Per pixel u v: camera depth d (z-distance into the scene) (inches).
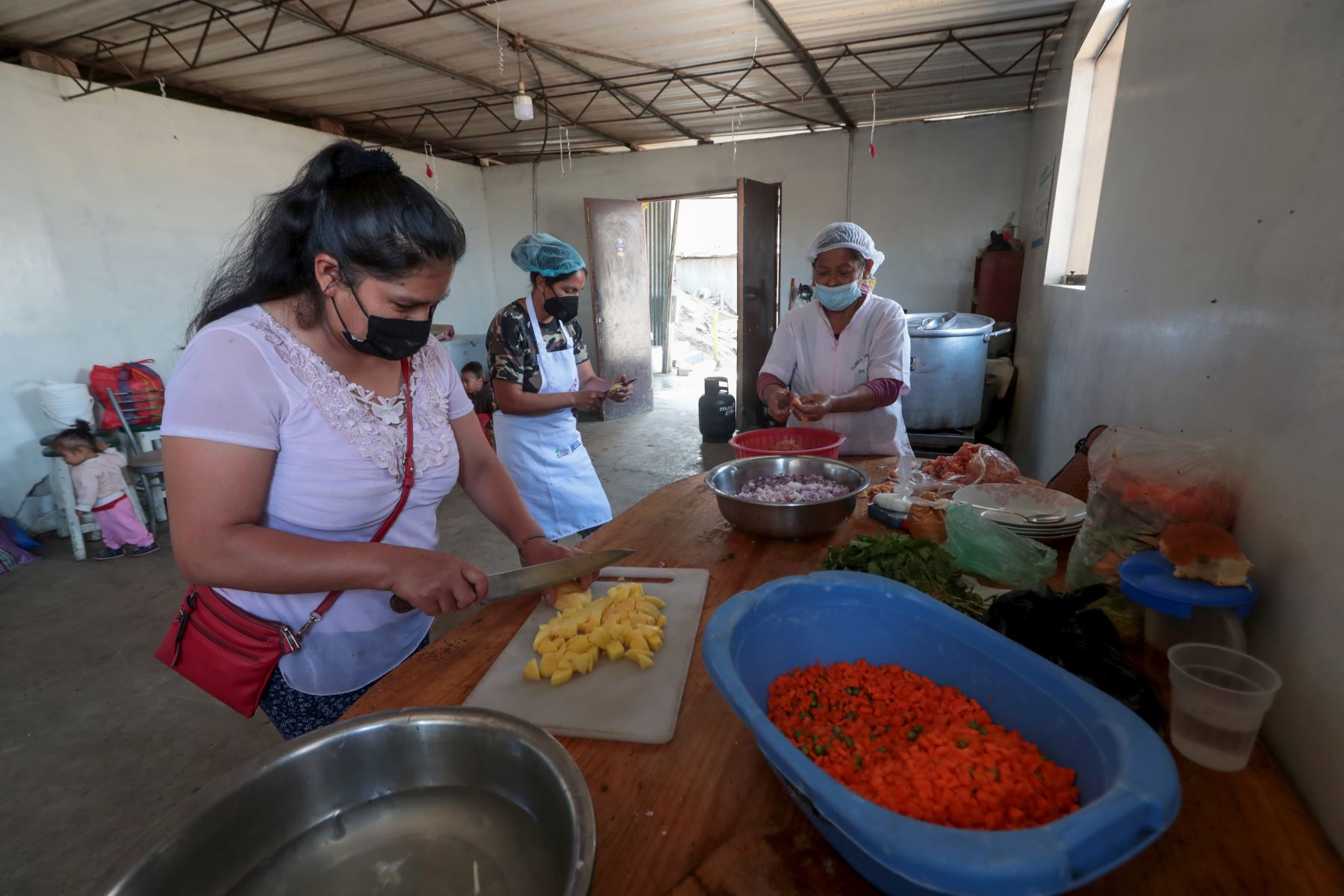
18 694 98.7
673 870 25.6
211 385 33.6
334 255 32.9
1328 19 30.0
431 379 46.3
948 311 253.1
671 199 288.0
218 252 199.0
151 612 123.0
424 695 37.0
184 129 189.3
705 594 47.6
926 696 31.9
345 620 42.8
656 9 151.3
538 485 94.5
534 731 29.0
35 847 71.6
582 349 102.5
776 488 62.9
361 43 167.9
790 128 261.6
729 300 494.3
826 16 156.3
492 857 27.9
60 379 166.7
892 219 253.9
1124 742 23.2
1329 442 27.4
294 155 223.9
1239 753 28.5
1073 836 19.1
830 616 36.0
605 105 228.2
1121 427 47.4
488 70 193.3
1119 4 104.0
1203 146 47.1
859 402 85.7
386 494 41.8
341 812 30.1
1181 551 32.8
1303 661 28.4
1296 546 29.5
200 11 148.2
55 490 158.7
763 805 28.4
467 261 310.2
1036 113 204.5
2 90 153.4
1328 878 23.8
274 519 39.0
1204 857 24.9
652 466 215.0
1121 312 69.2
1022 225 220.8
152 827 24.7
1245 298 37.6
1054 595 35.9
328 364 38.2
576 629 40.5
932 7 150.6
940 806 24.1
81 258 169.2
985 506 56.1
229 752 85.7
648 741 32.4
